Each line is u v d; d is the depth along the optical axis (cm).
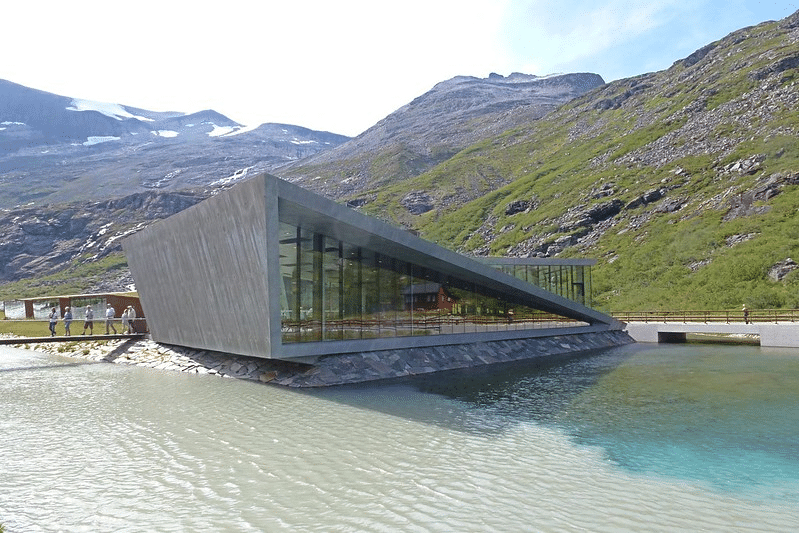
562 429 1316
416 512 826
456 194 10994
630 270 5256
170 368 2458
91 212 14738
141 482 966
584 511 827
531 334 3069
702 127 7850
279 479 973
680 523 784
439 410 1530
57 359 2939
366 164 16638
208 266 2114
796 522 786
